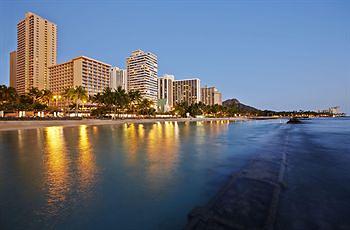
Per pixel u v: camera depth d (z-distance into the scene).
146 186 6.91
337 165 9.13
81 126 43.00
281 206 4.99
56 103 137.75
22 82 161.00
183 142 17.88
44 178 7.73
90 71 152.12
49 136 22.86
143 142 18.05
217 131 31.41
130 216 4.91
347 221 4.26
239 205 5.09
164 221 4.66
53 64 167.62
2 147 15.03
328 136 23.02
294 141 18.50
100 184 7.11
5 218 4.84
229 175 8.02
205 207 5.11
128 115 105.88
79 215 4.96
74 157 11.54
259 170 8.35
